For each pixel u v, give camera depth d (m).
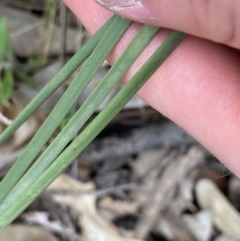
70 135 0.08
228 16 0.09
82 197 0.17
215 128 0.12
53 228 0.17
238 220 0.18
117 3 0.09
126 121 0.18
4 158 0.16
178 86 0.12
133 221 0.18
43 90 0.09
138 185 0.18
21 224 0.16
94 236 0.17
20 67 0.17
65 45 0.17
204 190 0.18
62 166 0.08
